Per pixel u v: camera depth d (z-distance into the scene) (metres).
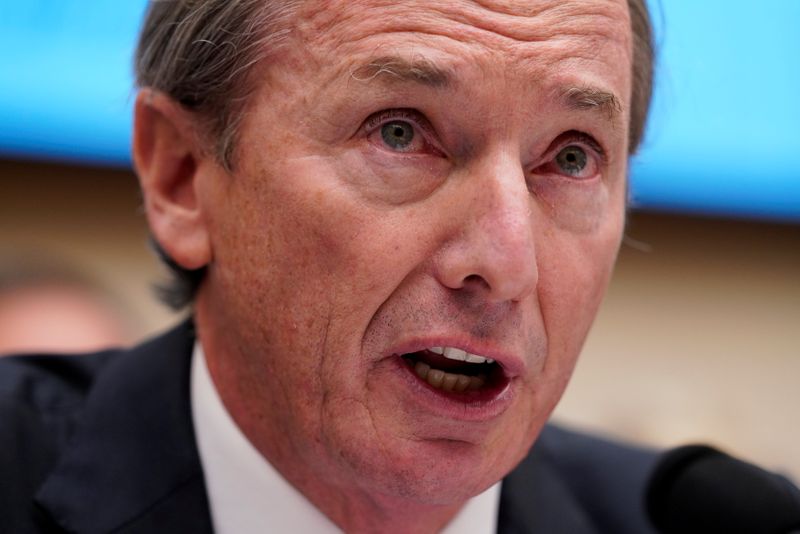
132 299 5.18
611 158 2.26
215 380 2.48
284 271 2.18
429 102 2.06
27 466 2.51
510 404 2.20
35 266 4.68
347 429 2.16
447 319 2.08
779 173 5.04
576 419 5.09
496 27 2.06
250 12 2.18
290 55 2.14
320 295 2.14
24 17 4.73
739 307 5.38
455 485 2.18
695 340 5.34
